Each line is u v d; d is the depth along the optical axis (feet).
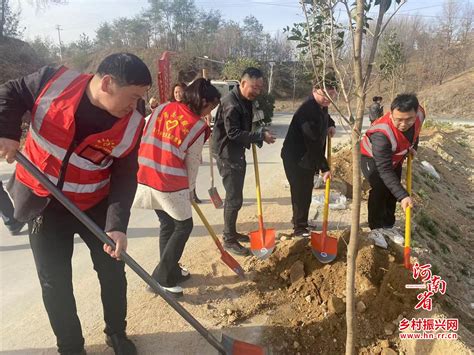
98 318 10.44
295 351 9.96
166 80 24.38
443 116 105.91
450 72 134.31
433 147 35.12
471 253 18.02
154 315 10.49
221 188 22.93
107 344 9.36
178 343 9.55
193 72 15.72
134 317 10.40
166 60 24.26
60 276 7.88
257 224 16.42
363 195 19.60
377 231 12.78
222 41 157.58
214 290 11.60
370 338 9.99
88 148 7.18
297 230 14.47
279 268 12.28
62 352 8.29
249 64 85.20
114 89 6.51
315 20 7.09
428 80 131.85
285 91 147.74
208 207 19.10
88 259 13.87
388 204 13.29
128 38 173.88
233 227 13.48
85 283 12.25
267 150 37.88
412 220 16.25
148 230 16.49
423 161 27.43
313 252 12.01
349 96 7.05
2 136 6.52
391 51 28.27
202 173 26.58
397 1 6.37
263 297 11.40
